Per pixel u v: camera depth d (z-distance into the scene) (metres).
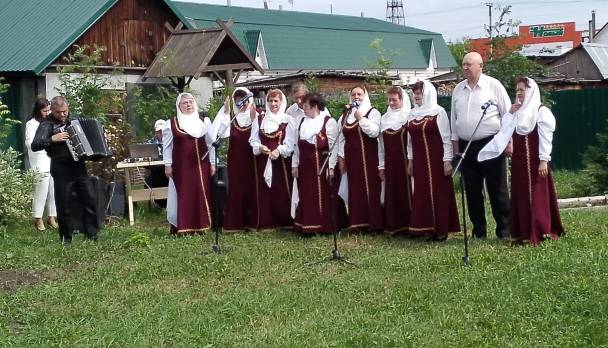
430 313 6.57
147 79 16.72
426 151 9.48
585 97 17.81
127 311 7.14
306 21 39.19
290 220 10.65
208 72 17.36
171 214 10.71
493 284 7.15
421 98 9.55
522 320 6.27
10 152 12.66
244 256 8.98
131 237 10.08
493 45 15.84
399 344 5.91
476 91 9.09
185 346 6.15
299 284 7.73
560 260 7.66
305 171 10.18
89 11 16.05
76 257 9.29
